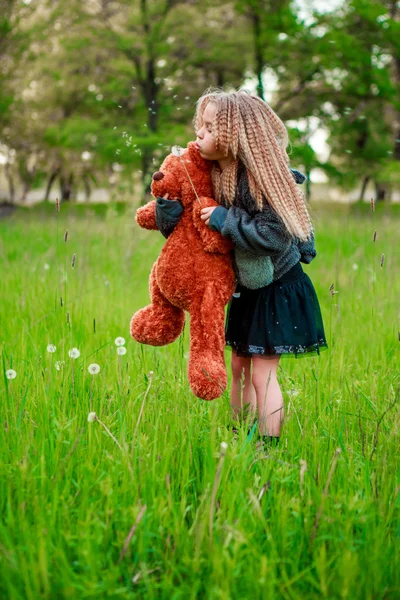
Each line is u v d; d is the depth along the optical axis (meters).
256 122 2.66
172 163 2.70
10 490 2.18
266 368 2.98
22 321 4.29
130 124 20.38
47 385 2.98
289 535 2.07
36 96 25.78
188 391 3.09
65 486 2.24
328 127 22.52
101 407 2.83
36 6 20.08
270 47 20.59
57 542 1.99
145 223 2.87
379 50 21.05
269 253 2.62
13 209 25.39
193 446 2.54
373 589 1.88
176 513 2.11
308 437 2.71
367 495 2.24
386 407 3.10
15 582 1.85
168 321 2.83
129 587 1.87
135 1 20.48
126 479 2.26
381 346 4.14
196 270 2.61
